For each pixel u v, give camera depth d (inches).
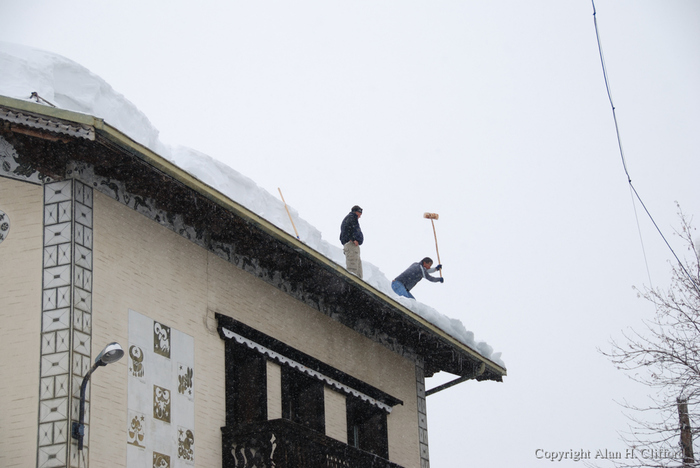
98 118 514.9
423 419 905.5
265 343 690.8
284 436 614.2
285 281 748.6
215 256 671.1
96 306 545.0
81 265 540.7
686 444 804.0
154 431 568.7
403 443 856.3
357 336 831.1
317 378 741.9
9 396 513.0
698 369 820.0
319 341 772.0
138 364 568.7
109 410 535.8
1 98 517.0
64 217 545.3
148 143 664.4
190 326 626.2
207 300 650.8
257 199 799.1
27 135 534.0
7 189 557.0
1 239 546.9
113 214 578.9
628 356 845.2
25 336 524.4
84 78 616.4
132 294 578.6
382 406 828.0
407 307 812.0
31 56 591.5
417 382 913.5
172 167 559.5
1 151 561.0
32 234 546.3
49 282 533.3
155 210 619.8
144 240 601.9
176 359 604.4
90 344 532.4
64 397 506.0
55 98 589.3
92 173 569.6
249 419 663.8
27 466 497.0
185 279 633.6
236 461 620.4
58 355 515.8
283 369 705.6
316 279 752.3
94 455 515.8
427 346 898.7
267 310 716.0
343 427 767.7
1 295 534.9
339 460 676.1
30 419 506.3
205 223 655.1
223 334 650.2
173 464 578.2
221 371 647.1
